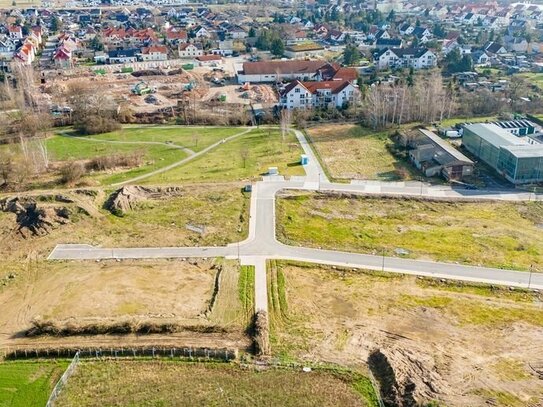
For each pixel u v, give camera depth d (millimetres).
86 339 47844
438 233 67062
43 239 65125
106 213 71062
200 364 45281
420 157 86938
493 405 40375
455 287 55750
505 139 87562
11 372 44406
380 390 42656
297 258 60875
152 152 95938
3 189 77312
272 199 74812
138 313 51438
